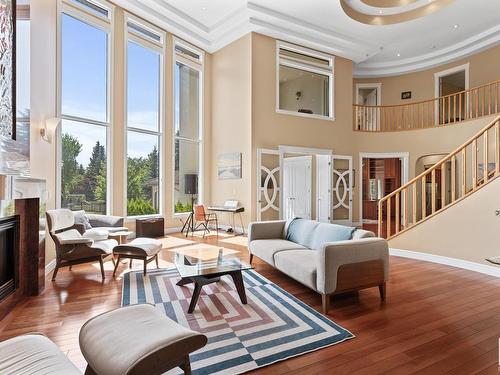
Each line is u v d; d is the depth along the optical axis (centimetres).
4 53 234
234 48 769
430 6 673
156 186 716
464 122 782
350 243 299
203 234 712
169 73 728
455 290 349
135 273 402
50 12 444
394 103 1030
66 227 396
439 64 931
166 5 645
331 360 207
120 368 138
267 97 752
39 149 379
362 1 666
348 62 891
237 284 307
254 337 236
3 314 270
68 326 253
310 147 820
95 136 590
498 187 404
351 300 318
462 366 201
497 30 743
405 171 902
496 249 405
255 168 731
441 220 468
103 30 592
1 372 128
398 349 221
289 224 470
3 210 232
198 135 822
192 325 256
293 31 740
